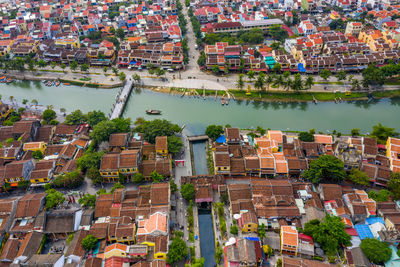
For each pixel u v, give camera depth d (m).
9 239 104.06
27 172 131.50
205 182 126.94
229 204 120.75
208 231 114.06
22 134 153.25
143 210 110.94
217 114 181.62
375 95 191.38
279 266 96.06
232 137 148.00
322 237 99.56
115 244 99.25
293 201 113.75
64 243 107.12
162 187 116.50
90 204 116.81
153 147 145.50
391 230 102.31
